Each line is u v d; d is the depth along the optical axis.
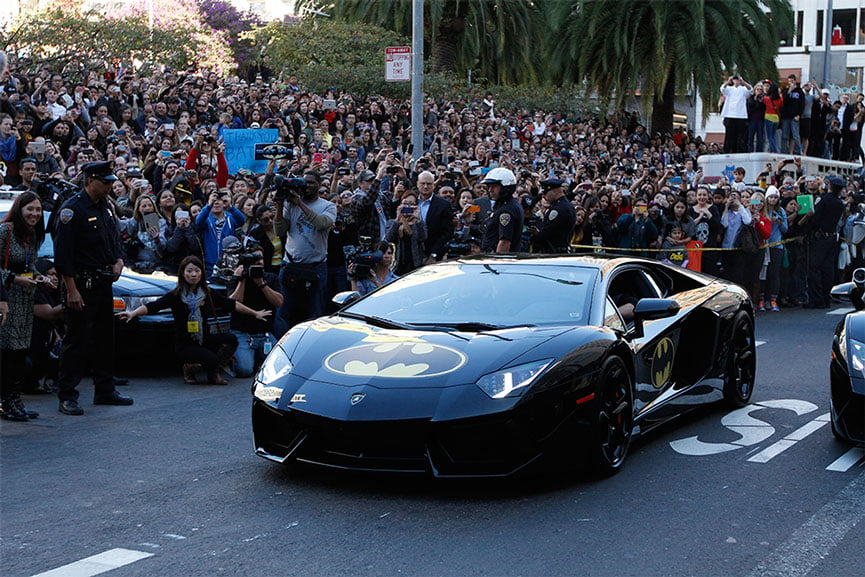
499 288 6.01
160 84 17.89
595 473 5.36
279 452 5.30
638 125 28.59
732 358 7.18
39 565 4.09
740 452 6.02
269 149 10.45
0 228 6.77
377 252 9.67
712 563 4.11
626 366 5.59
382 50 26.53
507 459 4.89
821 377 8.78
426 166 12.08
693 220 13.85
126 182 11.25
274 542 4.38
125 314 8.54
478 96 26.94
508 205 9.71
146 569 4.05
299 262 8.88
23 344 6.86
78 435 6.55
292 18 36.19
